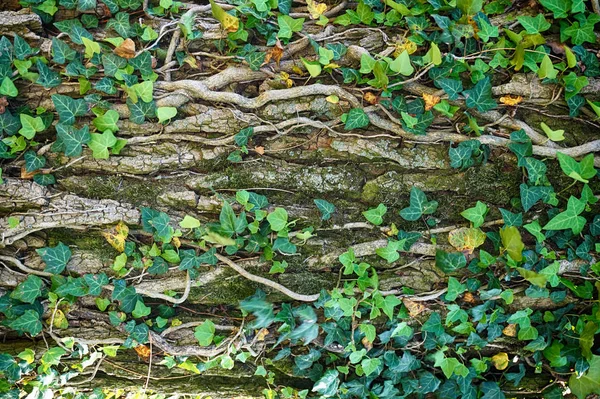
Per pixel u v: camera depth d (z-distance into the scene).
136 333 1.07
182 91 1.06
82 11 1.05
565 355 1.09
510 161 1.08
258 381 1.14
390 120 1.07
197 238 1.07
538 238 1.06
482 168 1.08
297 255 1.09
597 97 1.07
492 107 1.06
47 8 1.04
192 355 1.10
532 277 1.05
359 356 1.08
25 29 1.04
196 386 1.13
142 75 1.05
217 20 1.06
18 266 1.05
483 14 1.06
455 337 1.11
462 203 1.09
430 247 1.08
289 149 1.08
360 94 1.07
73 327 1.08
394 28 1.07
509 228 1.05
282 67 1.07
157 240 1.07
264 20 1.06
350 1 1.09
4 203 1.04
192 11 1.06
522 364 1.12
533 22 1.05
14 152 1.04
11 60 1.03
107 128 1.04
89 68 1.04
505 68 1.07
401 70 1.04
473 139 1.07
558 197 1.08
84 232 1.07
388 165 1.08
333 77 1.07
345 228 1.09
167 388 1.13
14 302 1.05
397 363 1.10
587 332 1.08
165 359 1.09
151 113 1.05
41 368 1.07
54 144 1.04
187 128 1.06
